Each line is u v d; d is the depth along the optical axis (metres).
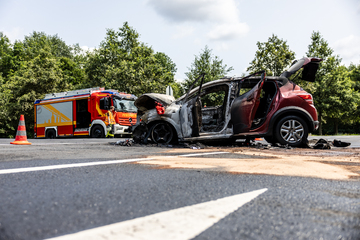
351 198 1.91
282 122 6.16
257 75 6.70
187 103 6.57
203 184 2.33
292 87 6.34
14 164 3.40
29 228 1.26
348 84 34.53
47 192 1.98
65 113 16.84
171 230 1.24
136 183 2.34
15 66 44.06
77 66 50.41
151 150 5.54
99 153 4.87
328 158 4.26
